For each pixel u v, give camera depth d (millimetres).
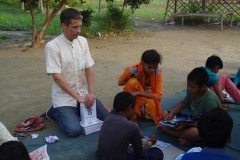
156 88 4488
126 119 3246
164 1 28203
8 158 2057
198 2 17875
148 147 3432
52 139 4078
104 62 8648
